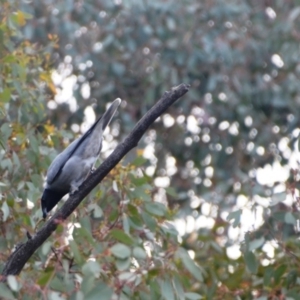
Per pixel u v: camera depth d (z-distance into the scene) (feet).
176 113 50.11
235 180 47.42
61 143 32.63
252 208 28.30
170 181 49.37
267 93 49.24
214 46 47.62
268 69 50.19
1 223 27.73
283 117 50.24
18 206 28.48
